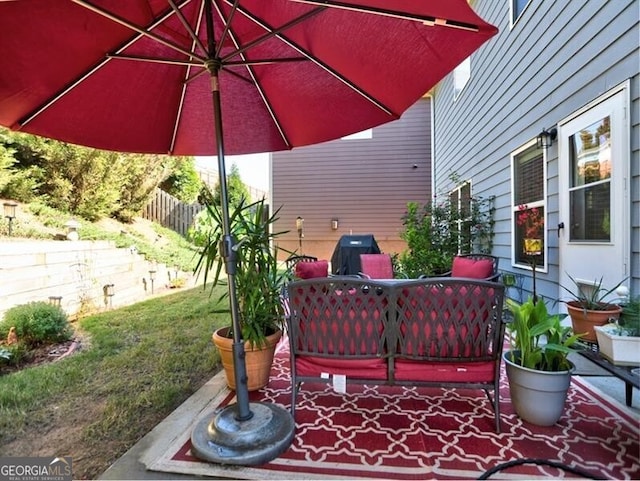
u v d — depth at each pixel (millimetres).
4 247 3635
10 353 2822
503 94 4652
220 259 2357
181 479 1522
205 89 2469
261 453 1600
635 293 2443
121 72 2098
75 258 4539
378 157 9469
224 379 2557
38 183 6113
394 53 1796
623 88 2525
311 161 9609
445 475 1513
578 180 3057
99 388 2412
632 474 1501
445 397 2240
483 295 1806
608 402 2100
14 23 1539
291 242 9648
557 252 3406
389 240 9430
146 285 5902
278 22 1954
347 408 2107
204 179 12070
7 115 1985
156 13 1846
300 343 1977
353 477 1510
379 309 1870
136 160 7633
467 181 6316
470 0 5863
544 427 1853
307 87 2393
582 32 2975
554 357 1888
